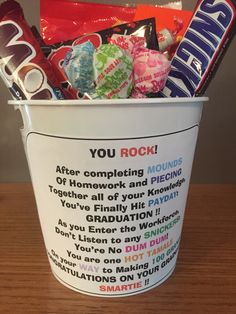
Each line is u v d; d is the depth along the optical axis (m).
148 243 0.32
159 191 0.30
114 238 0.30
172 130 0.29
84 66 0.29
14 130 0.64
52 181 0.30
